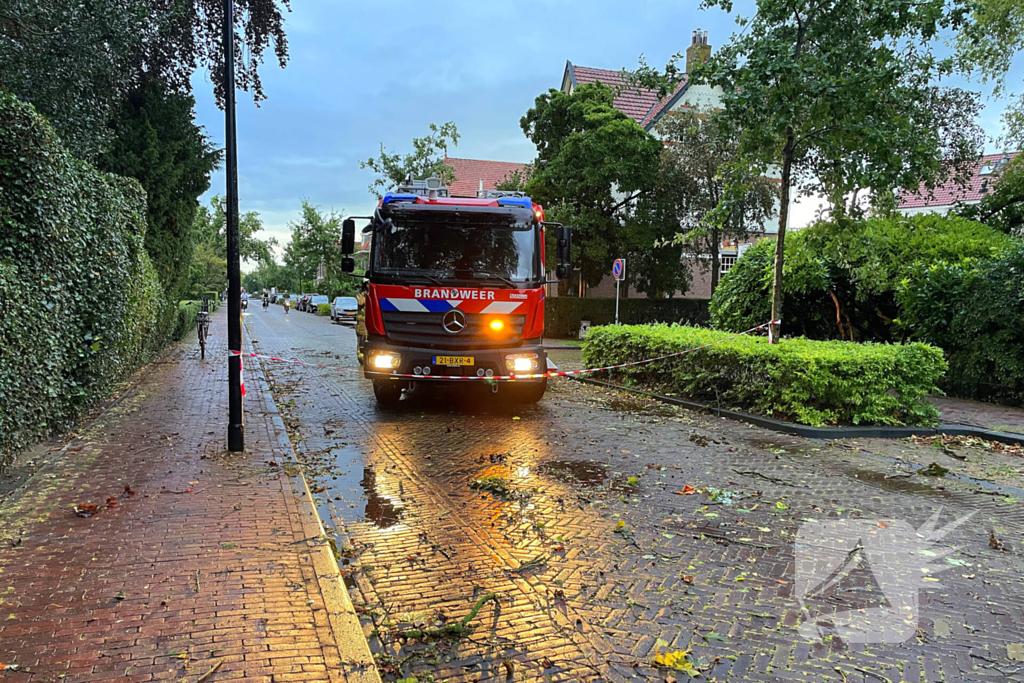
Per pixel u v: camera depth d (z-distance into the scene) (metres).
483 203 9.41
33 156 6.63
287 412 9.57
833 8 8.76
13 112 6.41
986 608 3.72
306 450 7.27
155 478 5.63
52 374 6.85
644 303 26.72
